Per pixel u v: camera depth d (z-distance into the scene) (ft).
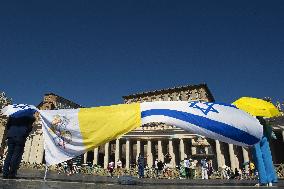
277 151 194.59
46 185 19.53
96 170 105.19
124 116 21.30
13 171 24.90
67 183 22.20
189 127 21.75
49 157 20.94
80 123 21.33
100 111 21.57
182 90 282.56
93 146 20.75
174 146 240.53
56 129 21.57
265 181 28.63
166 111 21.88
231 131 22.54
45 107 273.13
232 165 184.85
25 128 25.57
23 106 25.93
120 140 240.12
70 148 21.06
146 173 95.14
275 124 172.04
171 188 22.04
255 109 25.17
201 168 88.69
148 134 230.89
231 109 23.30
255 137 22.79
